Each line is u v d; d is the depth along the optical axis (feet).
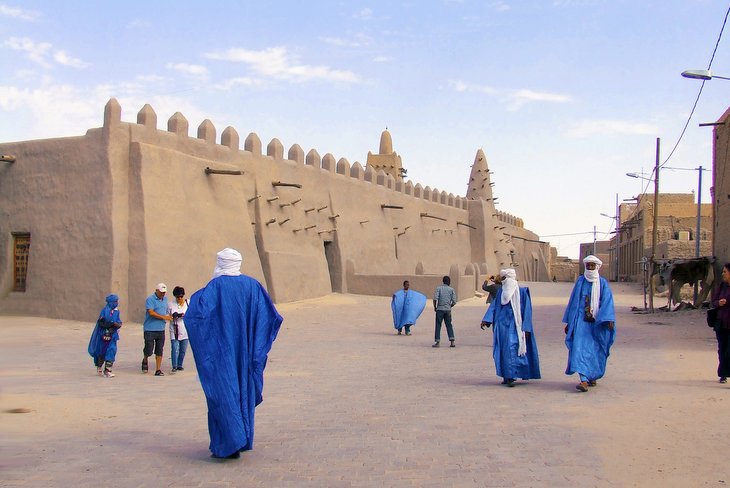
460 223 173.27
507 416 27.17
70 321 71.72
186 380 39.22
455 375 40.01
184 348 42.78
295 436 24.47
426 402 30.91
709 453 20.92
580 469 19.52
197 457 21.52
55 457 21.45
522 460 20.62
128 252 73.67
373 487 18.24
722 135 79.92
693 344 51.98
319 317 83.25
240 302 21.36
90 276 72.23
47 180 76.02
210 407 20.81
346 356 50.19
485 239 181.27
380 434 24.52
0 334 61.57
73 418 27.71
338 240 115.34
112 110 73.67
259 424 26.71
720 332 33.65
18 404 30.25
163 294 42.04
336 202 117.08
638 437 22.98
